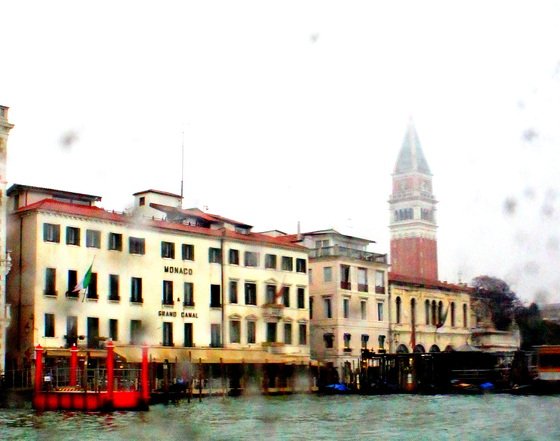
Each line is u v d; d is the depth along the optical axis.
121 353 67.31
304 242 92.50
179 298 74.00
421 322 100.31
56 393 53.75
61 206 66.69
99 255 68.50
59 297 65.50
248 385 76.75
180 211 79.19
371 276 94.00
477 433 38.72
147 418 46.78
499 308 118.62
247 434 38.28
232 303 78.38
